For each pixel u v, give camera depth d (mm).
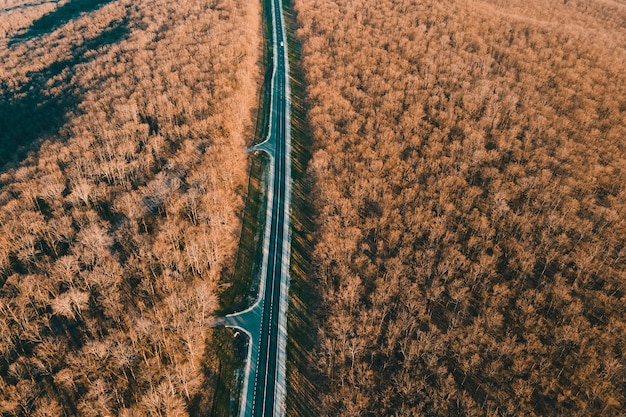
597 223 123875
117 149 147250
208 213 124250
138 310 105812
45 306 104750
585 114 159125
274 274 125125
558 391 90000
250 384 98562
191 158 146375
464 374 95625
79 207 130875
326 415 89625
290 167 165625
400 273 110938
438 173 142250
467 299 106938
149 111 167000
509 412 84000
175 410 86438
